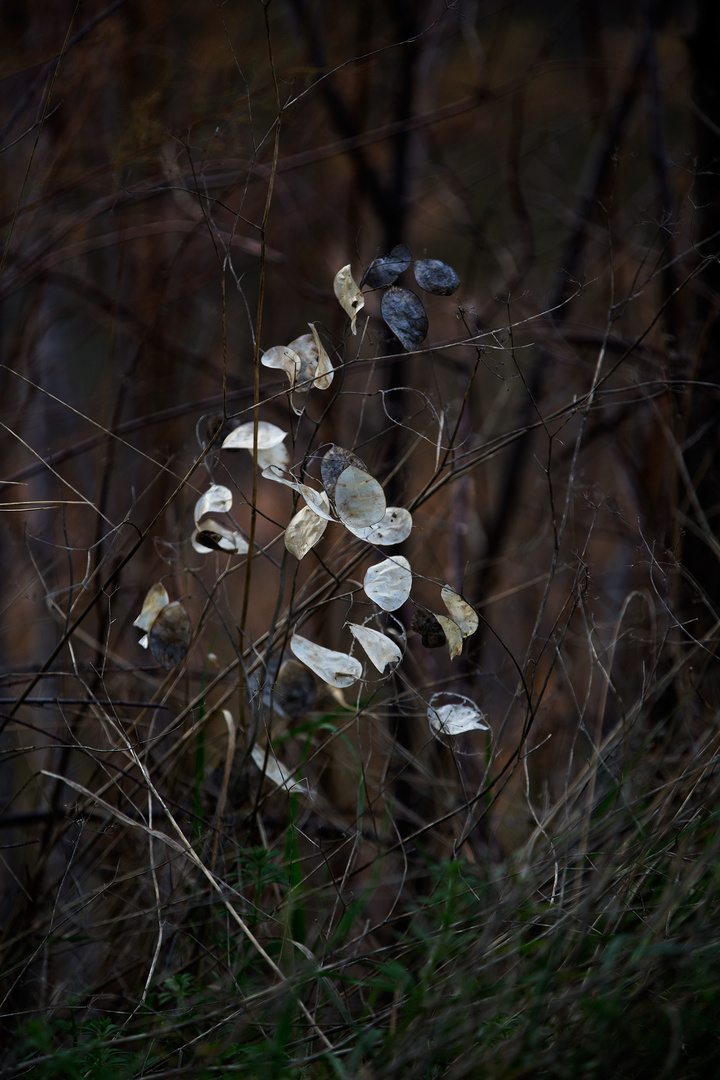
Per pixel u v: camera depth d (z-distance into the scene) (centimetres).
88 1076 202
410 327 212
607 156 259
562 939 201
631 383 245
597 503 235
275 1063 197
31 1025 200
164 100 252
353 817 234
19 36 255
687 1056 198
